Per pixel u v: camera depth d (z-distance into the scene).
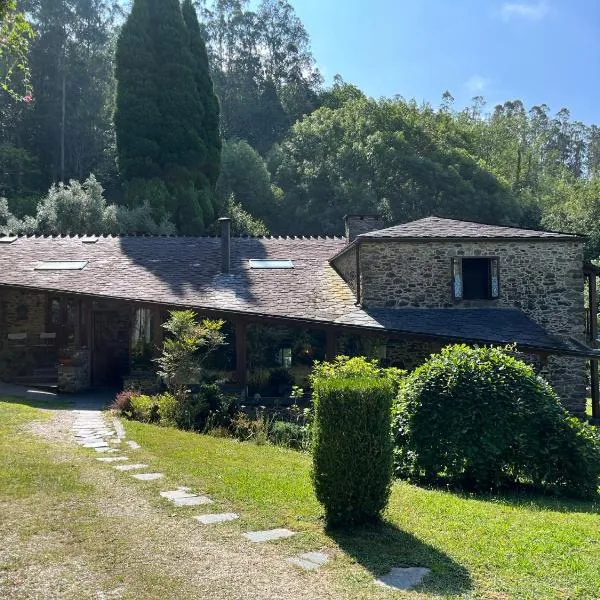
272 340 17.95
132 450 9.41
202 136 32.34
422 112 50.97
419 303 16.73
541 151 81.06
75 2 40.94
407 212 40.81
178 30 31.73
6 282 17.48
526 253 16.88
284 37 59.28
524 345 14.56
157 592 4.55
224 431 12.18
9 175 35.03
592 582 4.90
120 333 19.52
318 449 6.36
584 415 16.12
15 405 13.65
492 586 4.82
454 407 9.25
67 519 6.02
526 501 8.30
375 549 5.59
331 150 44.25
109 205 31.47
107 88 41.50
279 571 5.02
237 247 21.06
